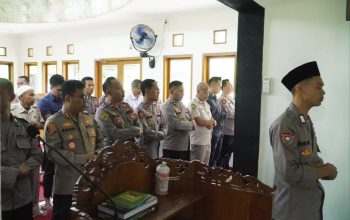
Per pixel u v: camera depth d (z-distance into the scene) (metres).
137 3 4.31
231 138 4.37
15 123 1.63
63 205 1.84
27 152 1.66
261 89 2.46
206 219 1.52
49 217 2.75
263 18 2.43
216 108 4.06
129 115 2.72
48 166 2.83
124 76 5.81
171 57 5.12
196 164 1.55
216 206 1.50
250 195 1.43
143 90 3.00
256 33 2.46
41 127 2.94
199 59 4.82
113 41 5.82
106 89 2.60
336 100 2.36
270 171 2.45
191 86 4.93
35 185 2.74
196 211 1.54
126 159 1.39
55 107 3.26
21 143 1.61
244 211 1.44
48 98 3.26
